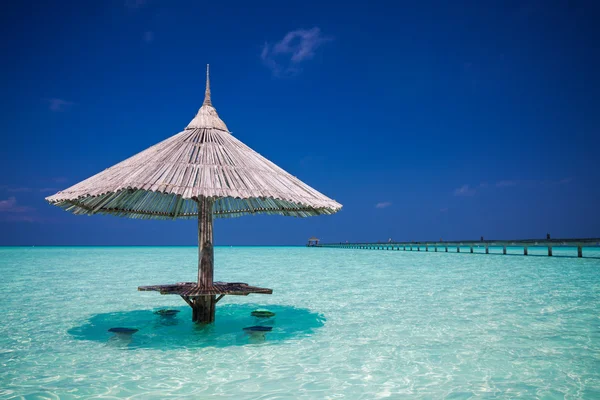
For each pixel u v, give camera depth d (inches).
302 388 172.2
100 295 450.6
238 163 252.1
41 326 293.1
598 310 342.6
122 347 235.5
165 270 835.4
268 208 322.3
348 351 227.9
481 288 490.6
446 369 196.5
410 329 280.4
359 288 506.6
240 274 736.3
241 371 194.2
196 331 271.9
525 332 268.2
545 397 161.6
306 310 354.6
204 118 279.9
